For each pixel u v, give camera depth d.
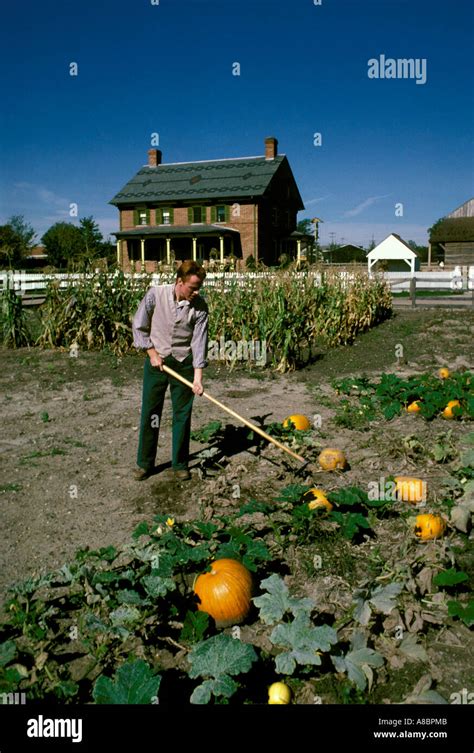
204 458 5.28
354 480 5.00
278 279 10.98
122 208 47.03
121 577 3.21
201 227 43.34
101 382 9.29
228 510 4.46
